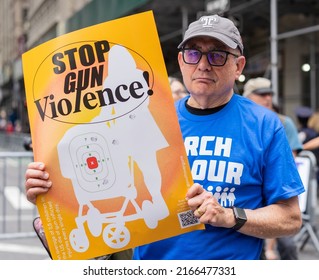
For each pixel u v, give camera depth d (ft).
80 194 7.06
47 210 7.13
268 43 42.65
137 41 7.00
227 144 7.31
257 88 17.28
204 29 7.22
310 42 40.98
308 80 41.93
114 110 7.02
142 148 7.01
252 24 43.11
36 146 7.16
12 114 109.29
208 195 6.84
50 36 102.27
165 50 53.16
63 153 7.06
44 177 7.06
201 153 7.38
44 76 7.15
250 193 7.29
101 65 7.03
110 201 7.04
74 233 7.11
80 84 7.06
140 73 7.01
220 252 7.32
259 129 7.32
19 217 25.03
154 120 7.01
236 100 7.59
